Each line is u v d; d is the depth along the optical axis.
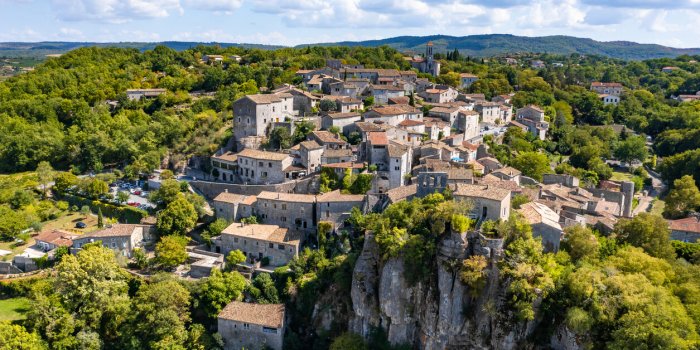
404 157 145.00
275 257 128.00
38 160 197.88
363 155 157.12
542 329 91.12
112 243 133.75
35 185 176.00
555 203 122.50
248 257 130.62
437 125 183.88
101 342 111.62
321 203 133.00
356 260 114.69
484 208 100.00
